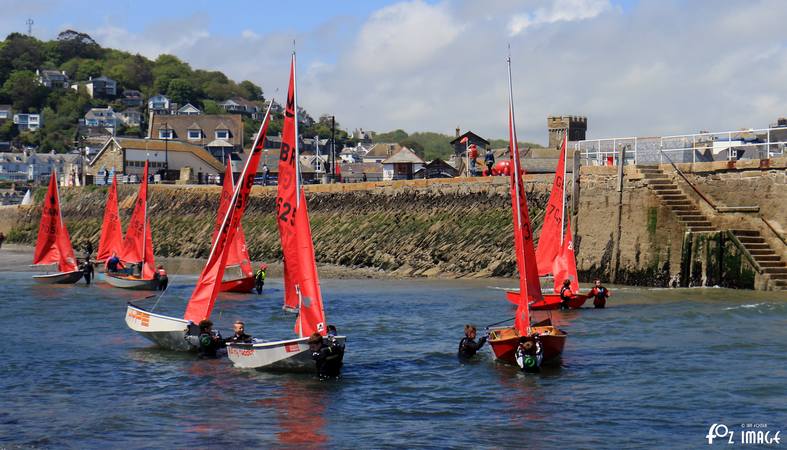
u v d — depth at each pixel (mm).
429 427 33406
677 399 36844
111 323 58188
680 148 78375
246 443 31547
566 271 63250
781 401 36344
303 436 32344
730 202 73500
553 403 36594
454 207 96375
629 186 78062
